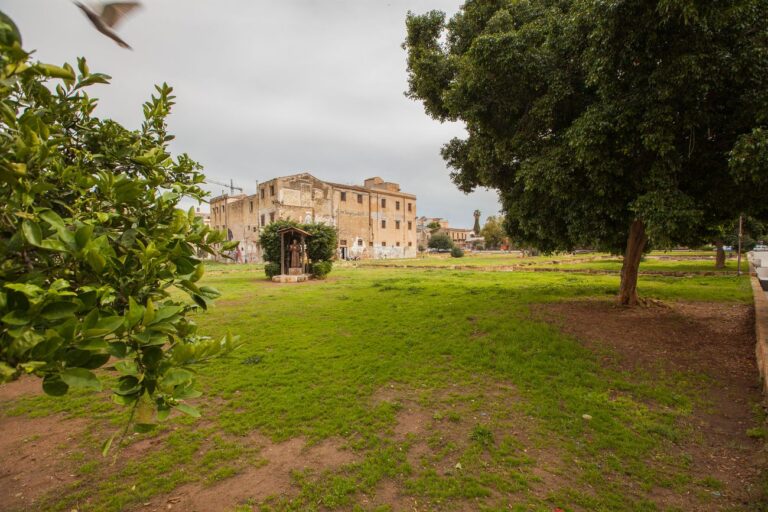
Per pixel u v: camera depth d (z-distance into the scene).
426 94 10.62
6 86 1.25
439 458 3.55
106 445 1.46
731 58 4.89
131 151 2.28
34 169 1.49
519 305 9.63
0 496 3.11
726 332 7.18
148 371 1.52
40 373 1.21
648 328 7.42
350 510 2.90
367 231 51.09
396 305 10.39
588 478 3.25
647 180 5.91
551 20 6.88
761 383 4.91
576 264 28.52
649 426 4.05
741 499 2.98
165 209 2.00
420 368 5.74
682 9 4.29
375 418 4.29
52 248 1.31
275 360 6.12
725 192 6.43
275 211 41.53
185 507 2.94
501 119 7.91
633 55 5.49
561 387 5.00
